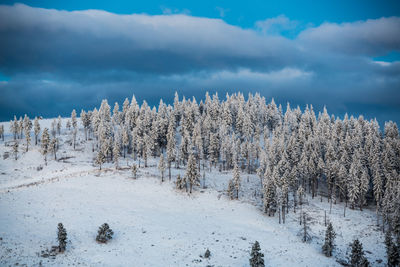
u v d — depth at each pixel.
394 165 83.75
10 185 77.56
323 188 91.44
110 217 57.75
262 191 74.19
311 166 80.94
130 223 56.47
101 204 64.06
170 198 74.56
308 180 90.12
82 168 89.00
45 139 94.56
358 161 80.62
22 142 107.06
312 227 66.62
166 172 90.50
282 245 56.81
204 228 60.56
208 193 79.81
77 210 58.53
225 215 69.62
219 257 48.31
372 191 87.75
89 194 69.12
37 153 98.94
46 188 69.56
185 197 76.19
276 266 48.16
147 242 50.19
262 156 86.19
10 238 44.00
